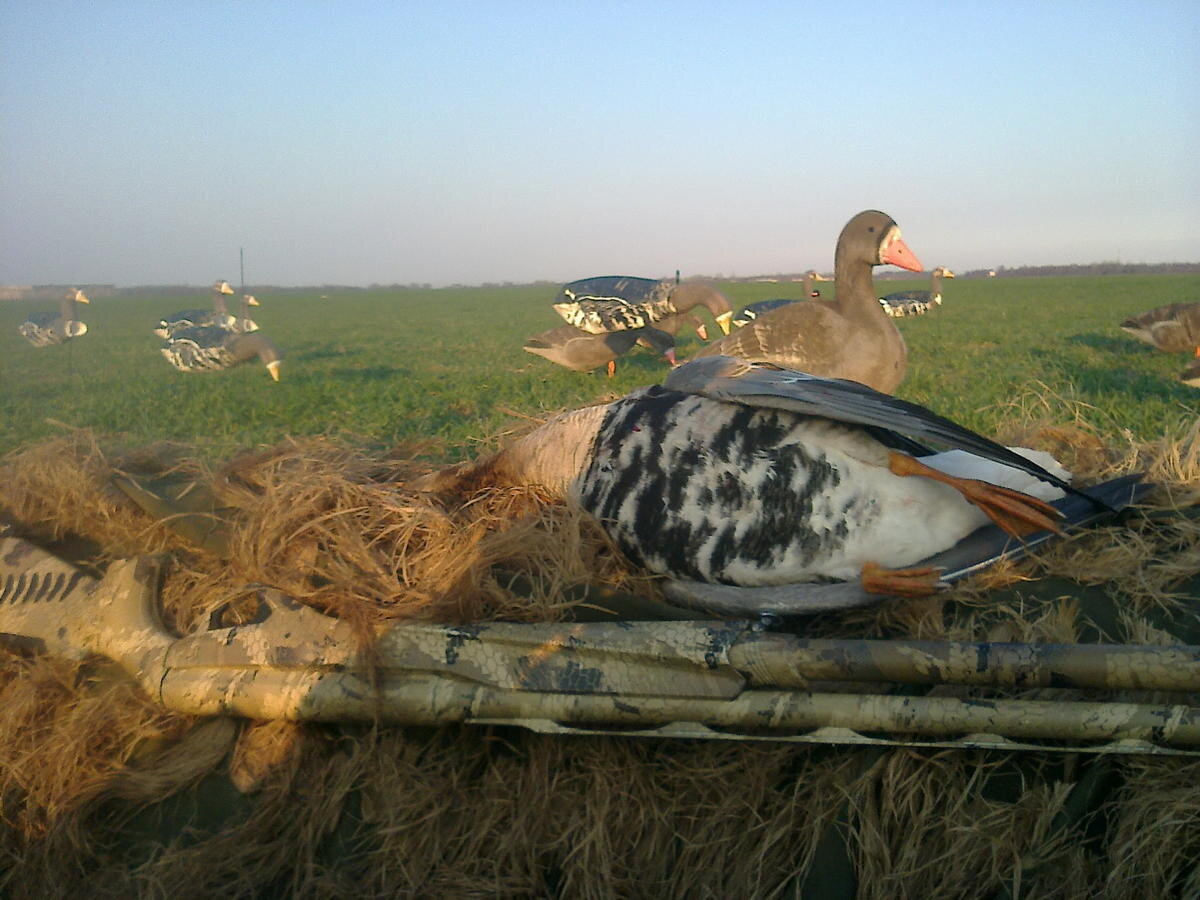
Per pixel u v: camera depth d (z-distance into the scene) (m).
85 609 0.93
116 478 1.08
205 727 0.83
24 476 1.10
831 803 0.72
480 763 0.78
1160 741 0.63
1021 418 1.57
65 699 0.86
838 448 0.79
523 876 0.75
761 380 0.83
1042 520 0.76
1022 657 0.64
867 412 0.76
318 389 3.50
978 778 0.69
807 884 0.70
